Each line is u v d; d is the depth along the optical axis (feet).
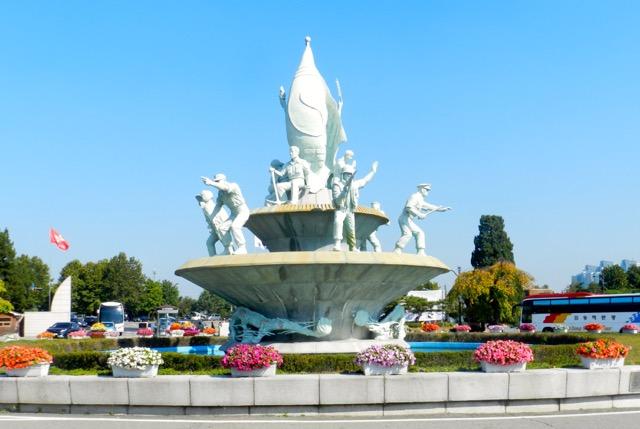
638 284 327.26
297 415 36.65
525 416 36.47
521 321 156.56
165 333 143.84
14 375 39.83
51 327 161.38
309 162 66.13
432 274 58.85
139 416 36.76
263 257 51.75
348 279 53.36
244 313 57.06
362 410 36.96
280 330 56.03
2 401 38.73
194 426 33.42
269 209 60.29
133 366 38.11
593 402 39.70
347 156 62.13
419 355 44.16
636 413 37.52
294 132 66.59
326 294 54.54
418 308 243.81
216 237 59.00
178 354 45.52
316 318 55.67
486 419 35.45
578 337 71.20
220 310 383.24
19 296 240.32
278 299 55.16
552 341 75.10
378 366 37.91
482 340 83.10
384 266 52.70
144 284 297.94
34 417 36.55
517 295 170.19
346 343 55.01
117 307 191.62
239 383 36.91
